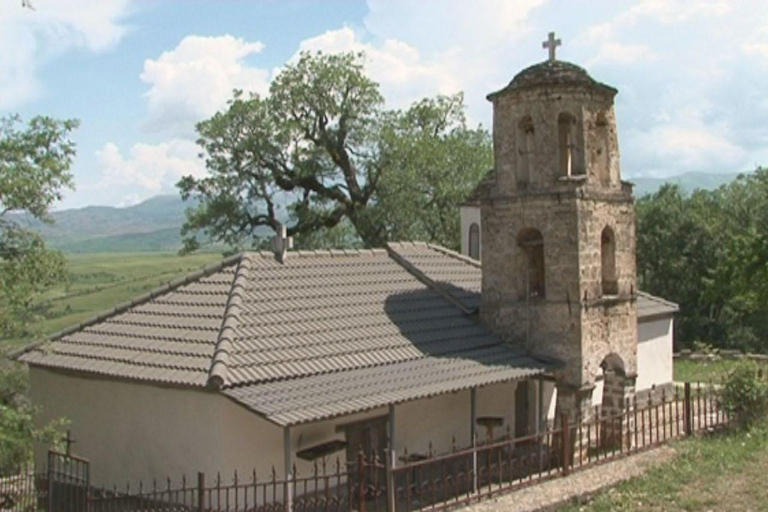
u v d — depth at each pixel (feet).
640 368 85.46
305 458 48.55
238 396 43.96
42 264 64.90
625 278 64.49
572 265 59.72
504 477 55.21
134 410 50.75
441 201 131.75
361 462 43.65
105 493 47.19
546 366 59.31
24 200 60.95
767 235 72.59
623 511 46.73
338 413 44.16
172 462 48.47
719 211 170.19
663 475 53.42
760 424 65.82
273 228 132.57
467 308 64.95
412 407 57.31
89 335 57.36
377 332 57.36
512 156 62.64
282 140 122.93
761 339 160.56
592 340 60.54
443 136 142.51
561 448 54.85
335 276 63.10
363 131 127.24
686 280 165.48
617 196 63.77
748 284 73.56
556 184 60.34
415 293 65.87
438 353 57.57
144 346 52.24
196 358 48.19
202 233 130.72
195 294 57.06
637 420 66.23
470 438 61.41
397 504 48.91
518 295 62.64
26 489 55.31
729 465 55.06
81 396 54.49
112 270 360.48
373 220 125.49
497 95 63.00
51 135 63.10
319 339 53.31
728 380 68.80
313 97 126.82
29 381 59.06
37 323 62.80
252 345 49.49
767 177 170.91
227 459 45.93
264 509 43.78
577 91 60.80
